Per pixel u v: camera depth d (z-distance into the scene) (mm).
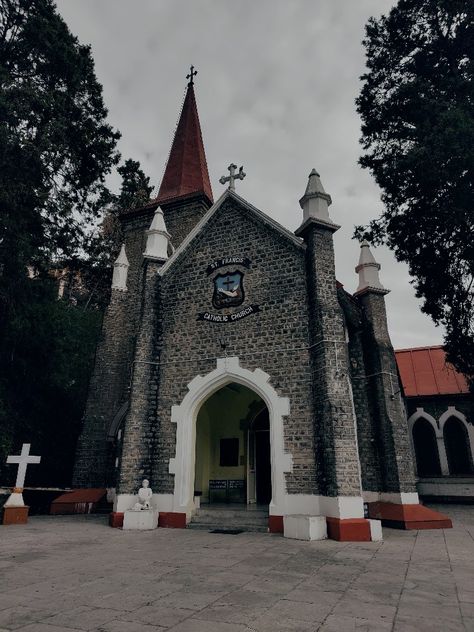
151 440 12336
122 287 19641
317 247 12078
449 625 4039
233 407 16844
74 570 6246
